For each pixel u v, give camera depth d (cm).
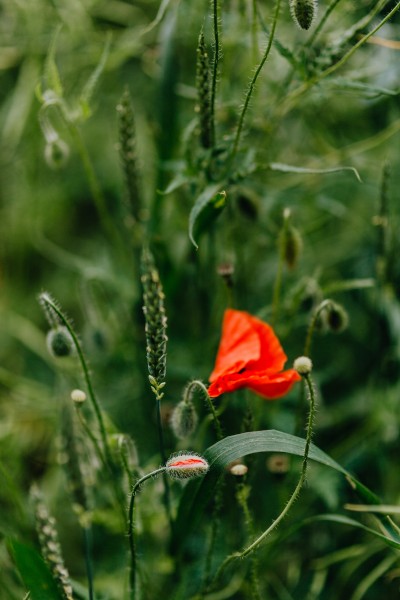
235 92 88
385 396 91
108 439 77
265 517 88
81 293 96
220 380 72
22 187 107
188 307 96
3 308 103
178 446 84
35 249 111
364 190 96
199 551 86
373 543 84
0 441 96
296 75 81
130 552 75
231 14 85
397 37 86
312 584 87
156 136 89
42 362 106
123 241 106
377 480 91
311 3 72
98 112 107
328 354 97
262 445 70
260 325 75
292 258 82
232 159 76
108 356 95
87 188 111
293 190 94
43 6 97
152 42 98
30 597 71
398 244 91
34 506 72
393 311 88
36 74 98
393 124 90
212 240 88
